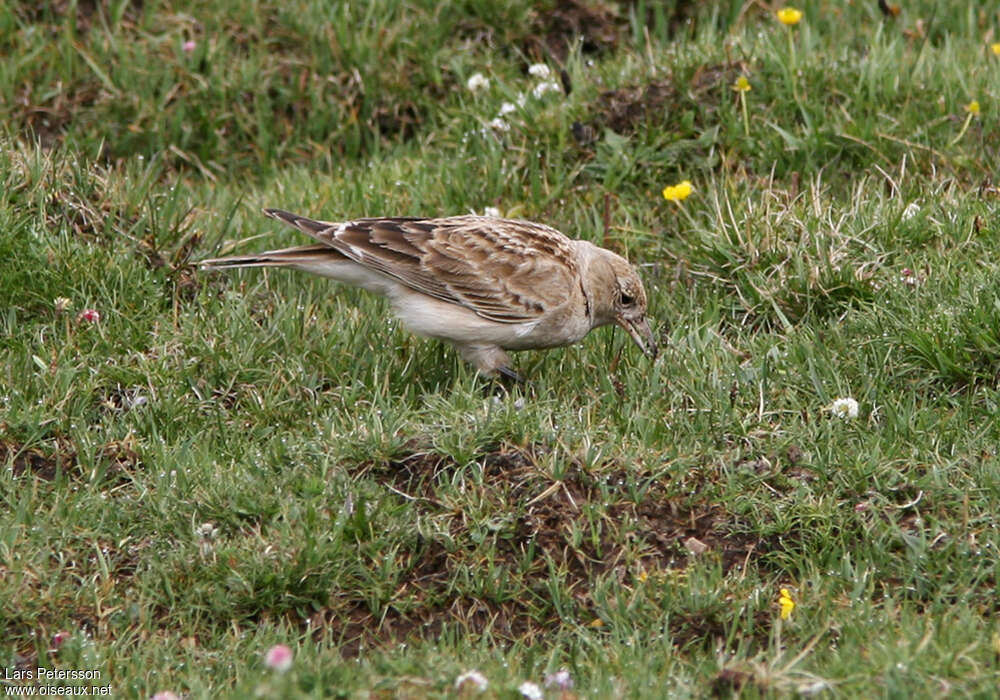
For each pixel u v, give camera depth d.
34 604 8.88
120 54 15.59
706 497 9.72
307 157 15.42
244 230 13.35
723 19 16.62
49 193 12.60
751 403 10.62
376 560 9.23
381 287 11.74
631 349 11.92
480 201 13.87
